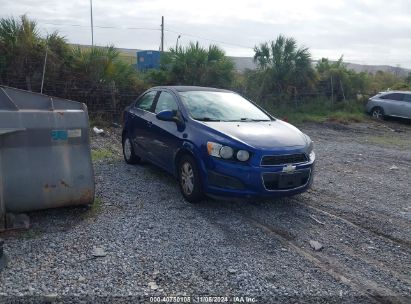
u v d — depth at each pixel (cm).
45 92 1209
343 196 647
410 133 1533
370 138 1368
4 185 440
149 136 674
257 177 511
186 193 570
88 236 437
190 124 578
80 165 483
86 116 491
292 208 572
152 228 470
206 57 1555
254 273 378
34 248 403
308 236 475
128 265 380
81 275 358
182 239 443
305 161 550
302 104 1889
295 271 387
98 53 1294
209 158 526
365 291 358
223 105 646
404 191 695
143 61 2394
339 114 1811
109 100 1293
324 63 2117
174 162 596
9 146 441
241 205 570
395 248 453
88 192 489
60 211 507
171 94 658
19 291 329
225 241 445
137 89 1352
